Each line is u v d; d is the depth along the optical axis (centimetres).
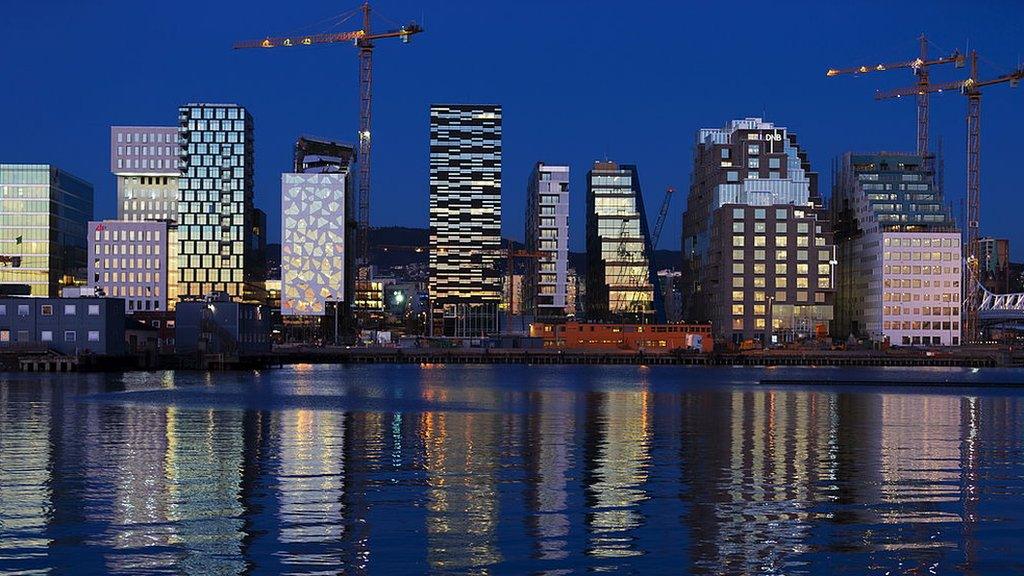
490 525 4362
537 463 6212
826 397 13325
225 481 5416
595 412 10325
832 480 5597
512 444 7225
